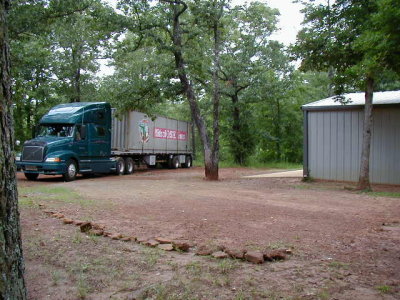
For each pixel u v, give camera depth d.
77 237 5.82
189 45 18.97
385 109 15.62
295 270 4.49
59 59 25.33
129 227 6.73
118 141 21.39
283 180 17.88
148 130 24.45
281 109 37.53
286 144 37.97
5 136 2.65
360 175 13.42
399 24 8.99
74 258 4.82
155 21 17.61
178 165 29.53
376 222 7.43
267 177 19.81
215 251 5.16
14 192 2.75
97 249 5.25
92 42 22.36
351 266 4.68
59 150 16.80
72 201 9.73
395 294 3.79
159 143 26.11
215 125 17.92
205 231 6.47
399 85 24.78
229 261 4.75
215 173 17.80
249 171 26.23
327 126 17.12
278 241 5.84
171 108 49.25
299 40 14.23
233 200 10.41
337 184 15.76
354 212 8.62
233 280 4.10
